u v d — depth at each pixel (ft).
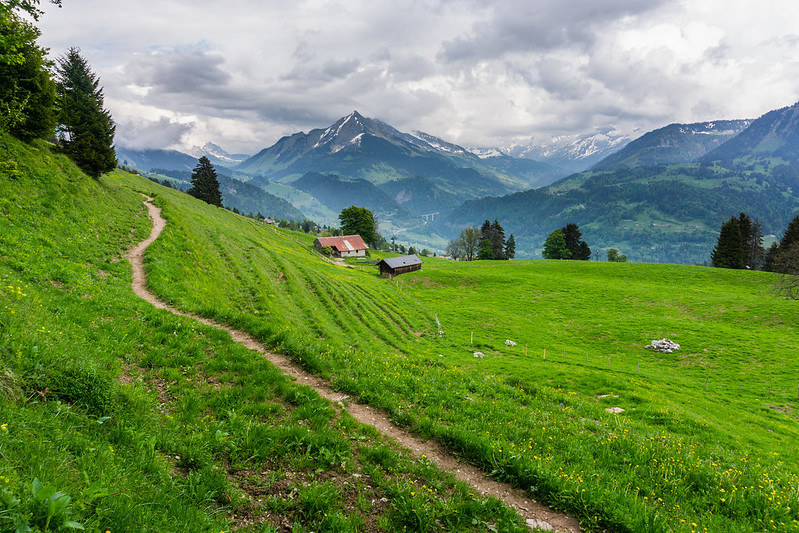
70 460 21.99
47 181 107.04
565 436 45.98
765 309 229.45
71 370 30.83
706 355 172.35
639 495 34.99
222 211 389.60
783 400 127.65
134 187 233.76
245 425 34.06
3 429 20.83
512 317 241.76
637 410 86.63
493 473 34.53
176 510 21.70
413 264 386.11
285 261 195.72
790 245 357.41
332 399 45.85
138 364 44.57
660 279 356.18
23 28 83.30
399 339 169.17
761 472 43.09
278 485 27.94
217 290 112.27
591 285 319.47
